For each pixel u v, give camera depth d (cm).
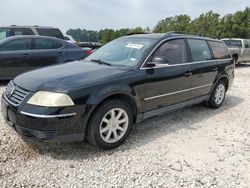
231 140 463
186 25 5772
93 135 382
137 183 327
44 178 327
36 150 387
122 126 418
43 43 877
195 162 382
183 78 510
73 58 921
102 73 410
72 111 357
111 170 350
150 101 456
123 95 412
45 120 345
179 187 324
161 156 393
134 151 403
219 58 632
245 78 1176
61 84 366
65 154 382
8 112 377
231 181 342
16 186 310
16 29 1161
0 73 805
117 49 502
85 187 315
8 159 360
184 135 471
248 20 4284
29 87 370
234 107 666
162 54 478
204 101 615
